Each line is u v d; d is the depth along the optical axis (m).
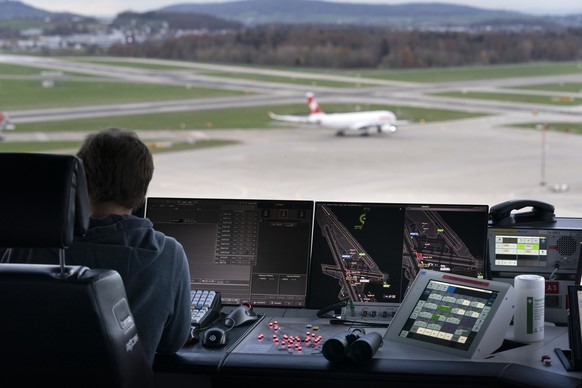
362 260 2.49
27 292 1.48
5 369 1.57
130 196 1.86
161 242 1.89
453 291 2.21
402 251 2.49
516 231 2.51
